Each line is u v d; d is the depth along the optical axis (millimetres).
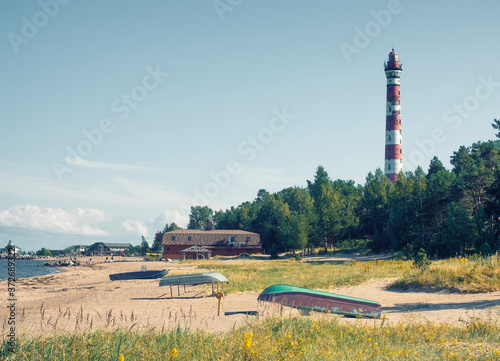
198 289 31656
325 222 103250
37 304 28719
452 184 77312
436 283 27453
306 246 99312
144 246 186125
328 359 9500
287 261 79000
